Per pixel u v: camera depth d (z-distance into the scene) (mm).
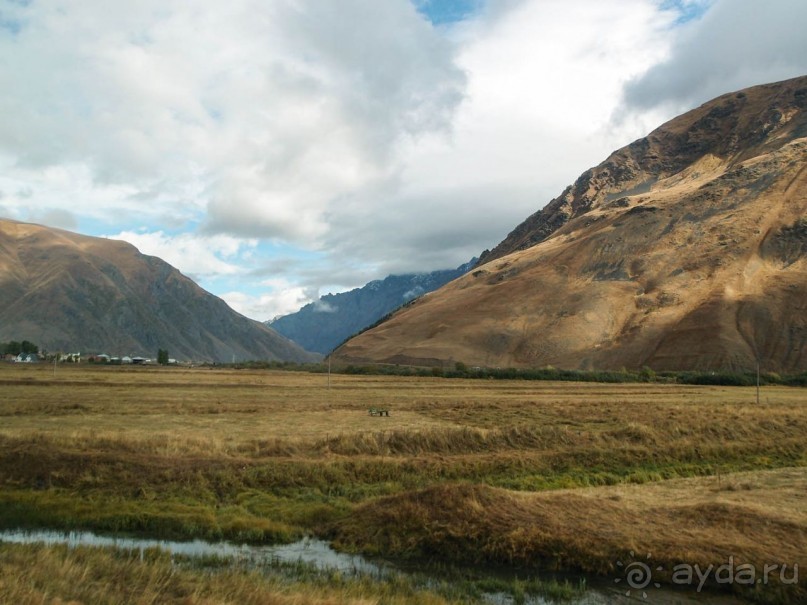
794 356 157125
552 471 31984
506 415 48562
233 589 14906
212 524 22406
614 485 29938
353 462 29625
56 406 46250
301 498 25859
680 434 40500
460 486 22578
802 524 20938
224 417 44188
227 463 28000
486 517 20828
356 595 15562
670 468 34094
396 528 21125
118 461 27219
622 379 129875
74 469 26531
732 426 43531
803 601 16422
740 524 20781
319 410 50625
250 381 90000
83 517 22656
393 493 26797
